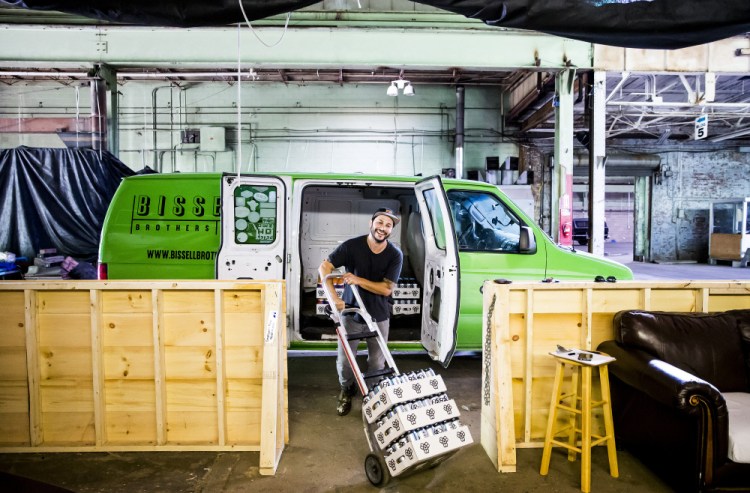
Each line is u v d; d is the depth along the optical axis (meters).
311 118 12.41
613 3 2.66
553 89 9.12
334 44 6.73
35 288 2.88
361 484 2.58
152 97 12.15
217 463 2.81
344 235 5.60
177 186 4.32
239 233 4.23
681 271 12.60
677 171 15.39
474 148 12.79
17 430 2.98
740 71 6.96
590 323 3.09
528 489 2.54
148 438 3.02
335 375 4.49
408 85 10.28
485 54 6.80
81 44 6.68
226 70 10.54
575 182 16.58
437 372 4.58
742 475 2.27
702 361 2.83
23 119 10.55
